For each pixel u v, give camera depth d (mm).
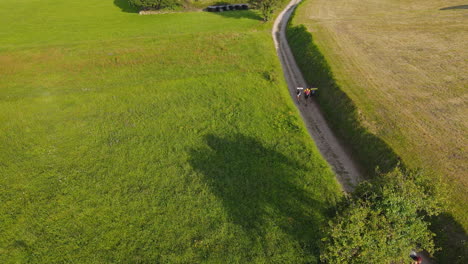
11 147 24797
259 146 23812
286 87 33188
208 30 52594
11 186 20891
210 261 15930
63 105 30672
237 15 60625
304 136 24688
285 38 47562
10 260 16281
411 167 18984
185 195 19812
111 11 65875
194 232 17484
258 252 16250
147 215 18578
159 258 16188
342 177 21031
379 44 39094
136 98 31438
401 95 26953
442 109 24703
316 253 15992
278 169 21500
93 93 32500
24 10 66438
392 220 12383
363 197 13586
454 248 14984
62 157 23547
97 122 27797
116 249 16719
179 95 31672
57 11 65812
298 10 58250
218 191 19984
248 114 27844
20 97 32344
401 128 22641
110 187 20672
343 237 12406
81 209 19109
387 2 62594
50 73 38031
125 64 39875
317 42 40031
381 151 20984
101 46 45719
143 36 50688
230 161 22484
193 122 27188
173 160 22844
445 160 19500
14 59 41219
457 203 16625
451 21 46000
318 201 18922
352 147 23297
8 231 17797
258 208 18719
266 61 38656
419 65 32656
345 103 26656
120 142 25016
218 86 32938
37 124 27750
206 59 40125
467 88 27469
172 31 53000
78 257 16359
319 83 32125
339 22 49156
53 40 50094
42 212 18906
